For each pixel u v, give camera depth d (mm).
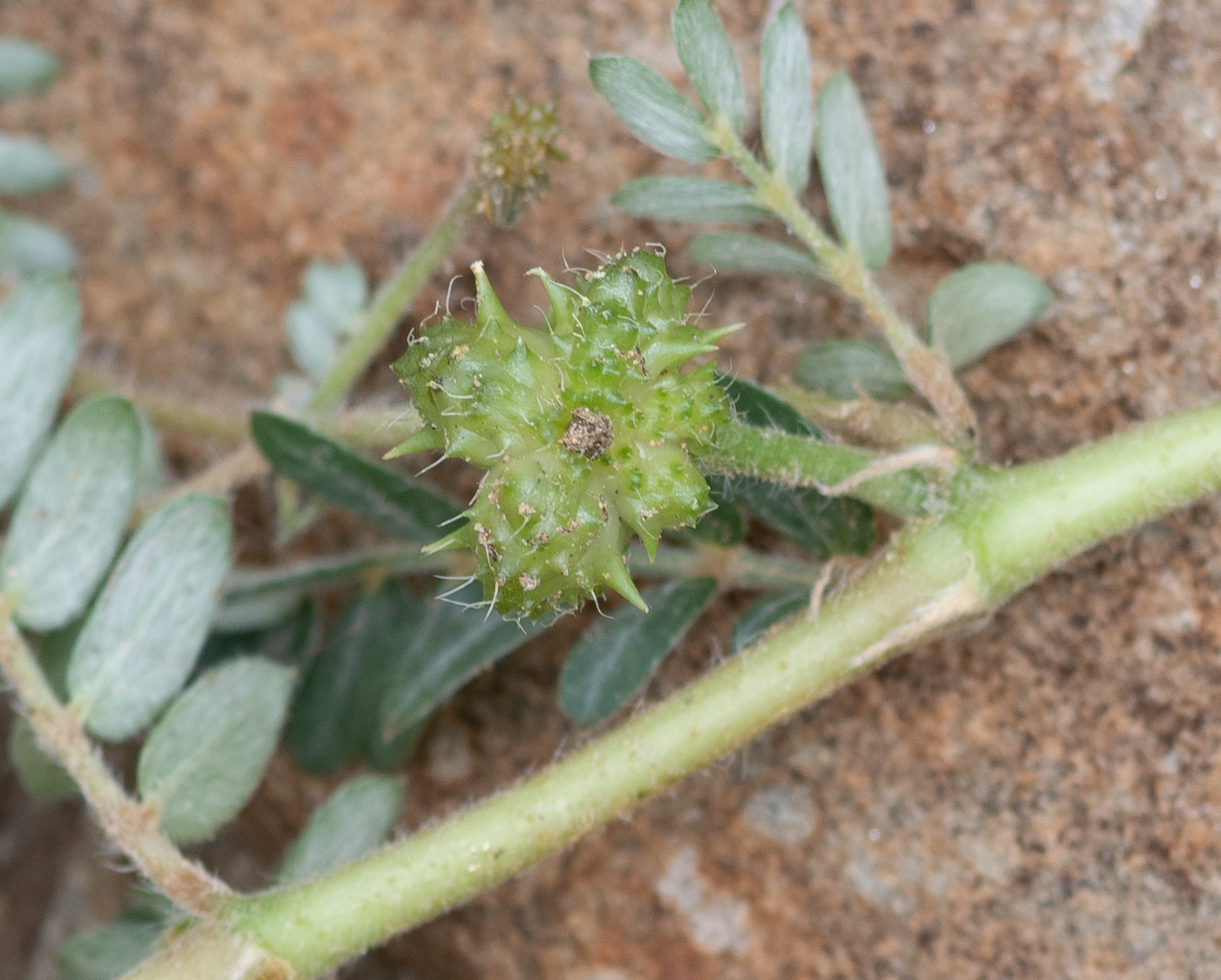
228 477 151
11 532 138
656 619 141
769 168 139
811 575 142
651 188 139
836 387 143
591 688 141
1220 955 140
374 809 141
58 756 137
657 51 152
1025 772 142
